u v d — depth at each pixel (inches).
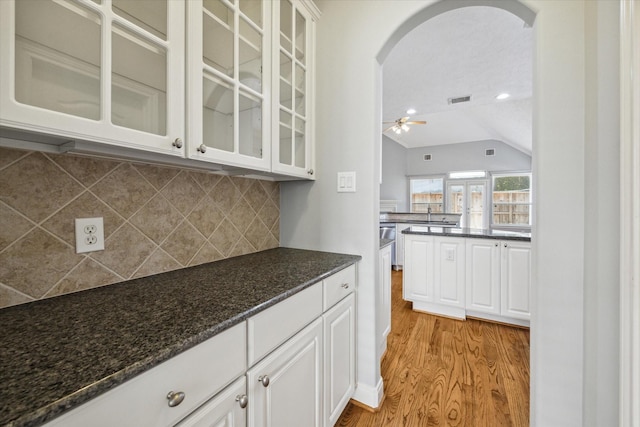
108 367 19.6
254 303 32.0
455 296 107.9
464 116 257.3
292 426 38.0
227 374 28.0
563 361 43.4
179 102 34.8
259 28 47.5
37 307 30.8
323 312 46.2
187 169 48.6
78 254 35.9
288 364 37.0
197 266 50.3
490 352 81.8
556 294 43.6
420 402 60.9
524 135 234.4
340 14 61.4
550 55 43.3
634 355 31.2
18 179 31.2
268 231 67.3
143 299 33.4
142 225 42.8
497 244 100.0
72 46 27.6
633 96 30.6
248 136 47.6
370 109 58.4
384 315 78.1
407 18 54.8
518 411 58.0
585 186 41.4
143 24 33.5
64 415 16.8
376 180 59.8
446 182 347.3
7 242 30.6
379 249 67.3
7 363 20.1
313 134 63.5
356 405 60.3
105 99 28.5
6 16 22.5
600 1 37.5
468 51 93.7
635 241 30.9
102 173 38.2
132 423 20.2
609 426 36.2
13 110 22.9
